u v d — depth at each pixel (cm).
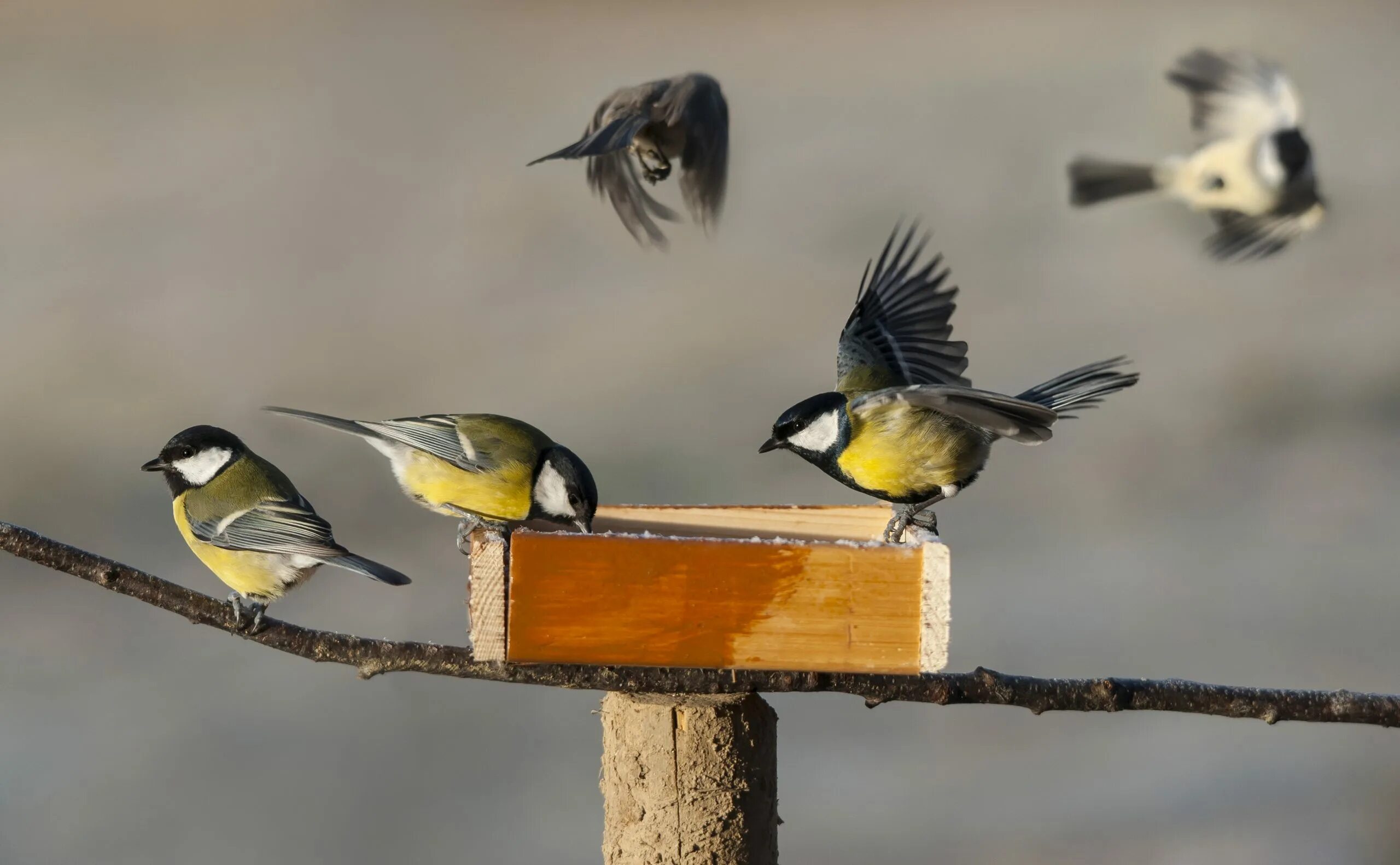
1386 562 1623
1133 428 2009
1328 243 2642
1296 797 1227
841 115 3134
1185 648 1439
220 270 2261
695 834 563
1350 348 2181
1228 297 2400
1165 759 1298
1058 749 1315
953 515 1778
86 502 1664
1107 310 2338
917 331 794
